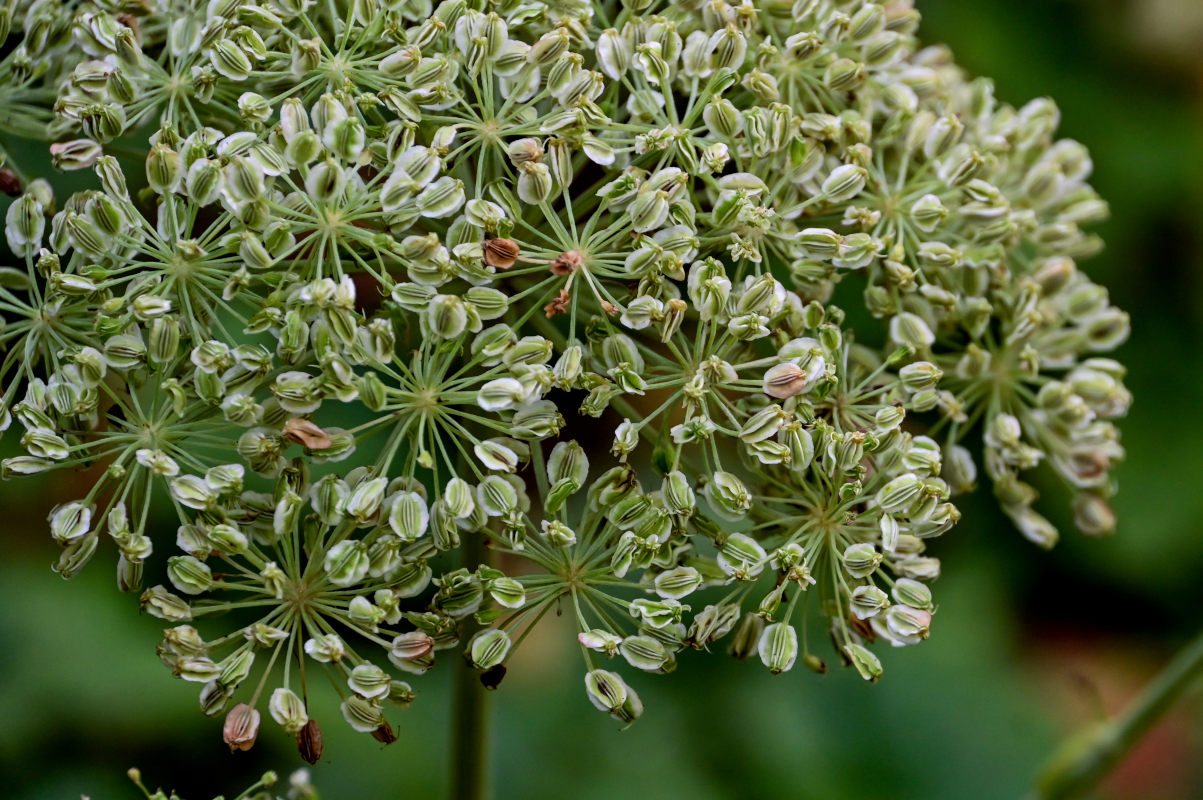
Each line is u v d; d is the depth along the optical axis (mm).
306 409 518
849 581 534
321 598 522
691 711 680
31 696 651
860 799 678
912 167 559
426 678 674
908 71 561
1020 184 583
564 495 519
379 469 521
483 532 530
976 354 559
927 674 708
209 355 518
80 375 523
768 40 540
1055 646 883
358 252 528
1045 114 586
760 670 695
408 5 536
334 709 664
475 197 523
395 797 655
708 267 522
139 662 658
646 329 539
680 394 526
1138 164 880
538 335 530
